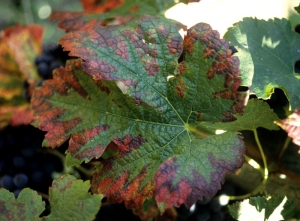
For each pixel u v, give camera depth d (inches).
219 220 12.6
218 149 9.7
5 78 17.0
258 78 10.2
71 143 10.3
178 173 9.5
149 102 10.2
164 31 10.3
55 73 10.8
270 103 11.6
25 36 17.6
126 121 10.4
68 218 9.4
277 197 10.2
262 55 10.7
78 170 13.9
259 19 11.1
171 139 10.2
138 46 10.2
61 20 13.7
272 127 10.9
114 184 10.1
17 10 34.9
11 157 14.1
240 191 12.9
